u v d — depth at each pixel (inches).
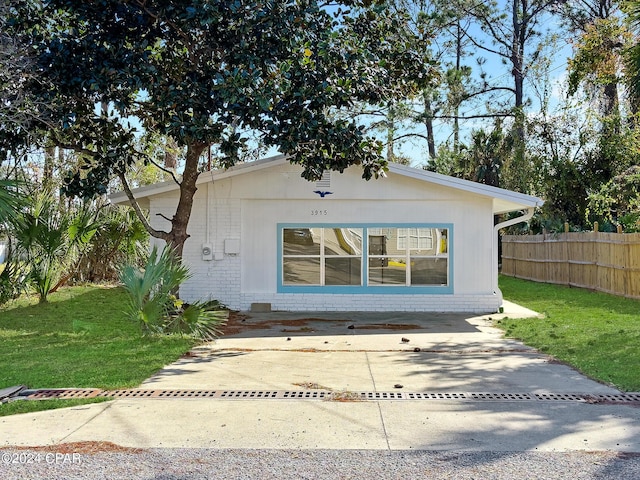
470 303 596.7
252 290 608.4
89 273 781.3
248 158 721.0
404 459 194.1
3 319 511.2
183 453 199.9
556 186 1047.6
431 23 1035.3
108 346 391.2
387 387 289.3
